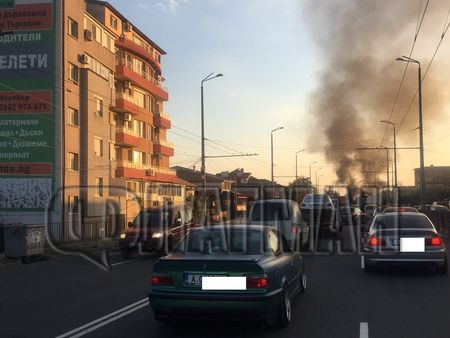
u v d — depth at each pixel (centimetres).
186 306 701
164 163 5966
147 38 5731
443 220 2714
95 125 3881
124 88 4944
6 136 3444
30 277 1398
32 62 3444
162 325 789
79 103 3706
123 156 4838
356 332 727
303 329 749
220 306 693
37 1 3456
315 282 1171
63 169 3428
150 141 5475
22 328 780
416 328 748
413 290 1058
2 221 3338
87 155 3719
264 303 691
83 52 3788
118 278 1323
